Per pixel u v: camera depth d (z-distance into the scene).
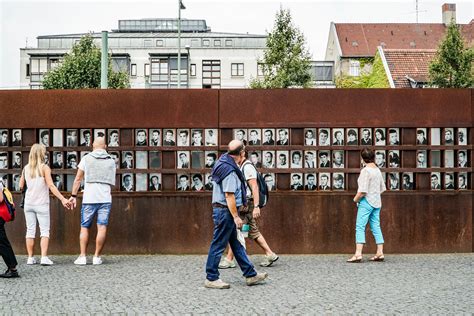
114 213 11.29
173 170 11.32
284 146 11.35
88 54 46.66
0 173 11.34
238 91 11.34
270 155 11.38
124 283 8.40
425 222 11.38
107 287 8.10
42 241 10.05
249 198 9.88
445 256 11.01
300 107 11.34
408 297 7.47
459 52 39.19
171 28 104.88
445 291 7.83
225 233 8.09
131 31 103.06
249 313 6.66
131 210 11.27
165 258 10.79
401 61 51.12
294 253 11.27
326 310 6.79
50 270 9.50
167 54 85.06
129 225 11.27
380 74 51.12
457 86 39.09
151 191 11.33
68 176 11.39
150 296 7.54
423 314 6.62
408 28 78.69
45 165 10.12
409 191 11.37
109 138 11.38
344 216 11.29
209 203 11.27
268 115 11.34
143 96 11.34
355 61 74.94
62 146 11.39
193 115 11.33
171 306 7.00
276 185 11.36
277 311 6.75
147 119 11.32
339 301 7.25
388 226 11.34
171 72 85.44
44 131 11.39
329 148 11.37
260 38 89.81
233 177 8.00
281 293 7.72
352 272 9.29
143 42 90.31
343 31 78.12
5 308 6.88
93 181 10.14
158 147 11.36
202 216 11.27
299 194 11.28
